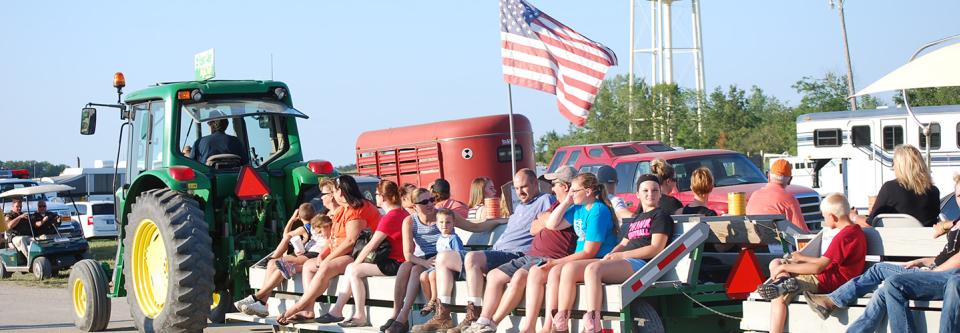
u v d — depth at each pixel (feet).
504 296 26.73
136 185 38.42
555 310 25.72
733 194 29.17
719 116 170.09
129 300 37.58
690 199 57.47
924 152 88.48
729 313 26.94
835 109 165.07
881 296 22.06
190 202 35.78
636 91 153.38
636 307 25.40
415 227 31.40
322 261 32.58
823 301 23.03
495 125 76.28
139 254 37.29
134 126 40.24
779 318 23.75
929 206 29.73
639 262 25.76
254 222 38.22
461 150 76.54
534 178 30.53
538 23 41.24
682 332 26.73
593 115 155.63
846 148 94.02
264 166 38.45
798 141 97.66
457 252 28.84
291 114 38.32
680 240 25.79
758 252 29.86
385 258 31.35
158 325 35.37
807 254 25.04
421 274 29.63
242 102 38.37
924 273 22.00
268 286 34.73
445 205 38.75
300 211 35.86
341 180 32.83
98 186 154.30
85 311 41.16
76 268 41.96
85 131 40.93
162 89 37.88
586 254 26.71
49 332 41.34
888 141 91.25
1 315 47.29
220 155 37.58
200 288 34.68
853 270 24.02
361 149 87.30
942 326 21.31
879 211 30.25
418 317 29.91
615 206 32.71
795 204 32.09
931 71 34.22
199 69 39.88
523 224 30.19
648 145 66.03
